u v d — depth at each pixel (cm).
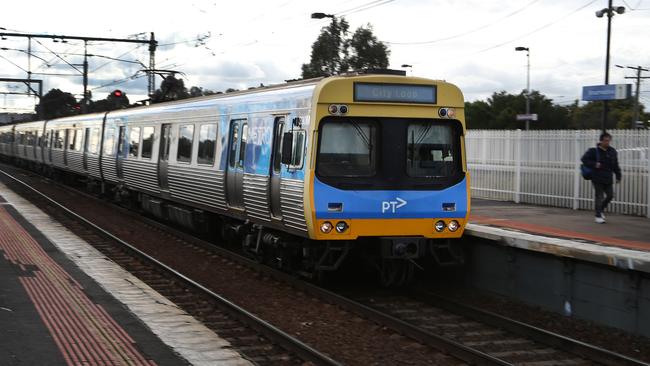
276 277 1134
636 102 4719
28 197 2488
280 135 1062
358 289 1095
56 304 861
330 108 948
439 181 1006
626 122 5681
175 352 674
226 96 1334
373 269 1140
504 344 804
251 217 1179
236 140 1245
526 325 830
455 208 1011
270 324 815
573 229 1187
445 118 1006
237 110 1242
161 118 1705
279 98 1071
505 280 1040
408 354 740
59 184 3184
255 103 1163
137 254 1316
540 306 975
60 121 3178
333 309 932
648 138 1405
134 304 872
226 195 1286
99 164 2339
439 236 1010
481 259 1091
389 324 840
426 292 1027
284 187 1022
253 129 1163
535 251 970
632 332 836
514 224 1259
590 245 949
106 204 2300
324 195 945
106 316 809
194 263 1291
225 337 791
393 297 1041
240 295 1022
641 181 1414
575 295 920
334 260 1066
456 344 730
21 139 4531
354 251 1048
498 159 1855
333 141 959
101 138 2334
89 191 2730
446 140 1019
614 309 861
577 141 1579
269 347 750
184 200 1544
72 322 778
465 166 1021
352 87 957
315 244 1010
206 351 681
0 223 1683
